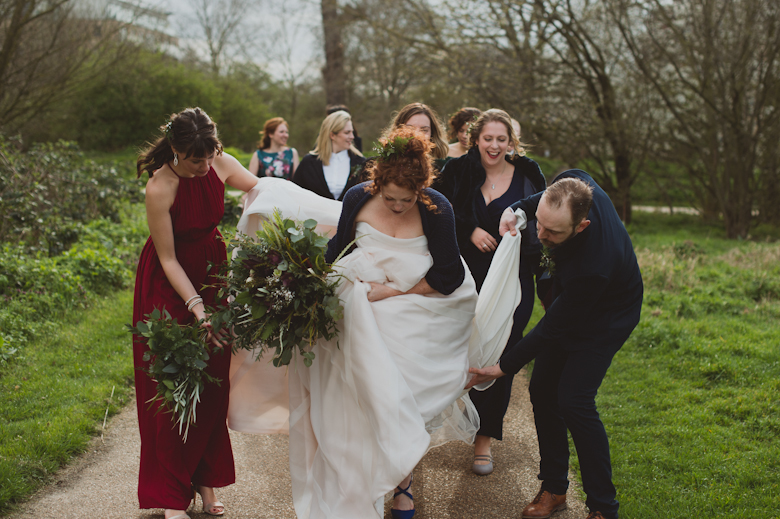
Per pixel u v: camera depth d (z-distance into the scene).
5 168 7.45
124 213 9.45
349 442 2.56
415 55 14.38
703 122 12.84
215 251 2.96
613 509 2.62
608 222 2.61
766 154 12.40
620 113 13.49
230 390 3.09
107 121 25.09
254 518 2.93
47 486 3.12
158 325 2.56
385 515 2.93
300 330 2.48
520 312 3.36
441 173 3.57
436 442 3.07
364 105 22.72
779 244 9.96
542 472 2.95
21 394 4.01
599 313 2.69
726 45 11.61
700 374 4.50
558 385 2.74
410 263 2.57
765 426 3.64
